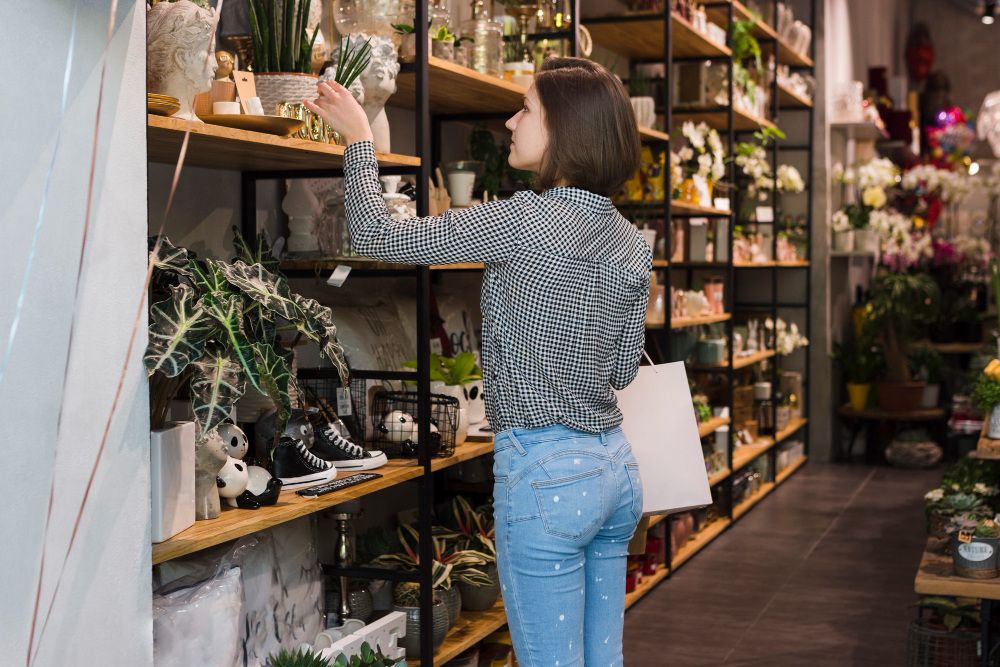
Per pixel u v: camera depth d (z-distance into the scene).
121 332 1.56
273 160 2.30
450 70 2.70
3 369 1.34
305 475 2.23
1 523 1.34
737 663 3.46
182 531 1.79
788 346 6.93
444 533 3.13
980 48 12.05
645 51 5.18
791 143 7.70
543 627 1.68
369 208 1.76
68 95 1.44
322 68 2.47
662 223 4.87
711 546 5.06
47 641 1.42
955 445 7.54
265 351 1.75
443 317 3.36
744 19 6.05
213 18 1.82
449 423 2.72
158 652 1.75
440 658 2.63
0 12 1.32
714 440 5.48
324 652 2.13
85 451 1.49
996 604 3.09
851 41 8.87
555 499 1.65
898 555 4.86
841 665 3.43
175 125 1.72
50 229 1.41
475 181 3.42
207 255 2.51
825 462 7.61
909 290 7.73
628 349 1.90
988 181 9.41
